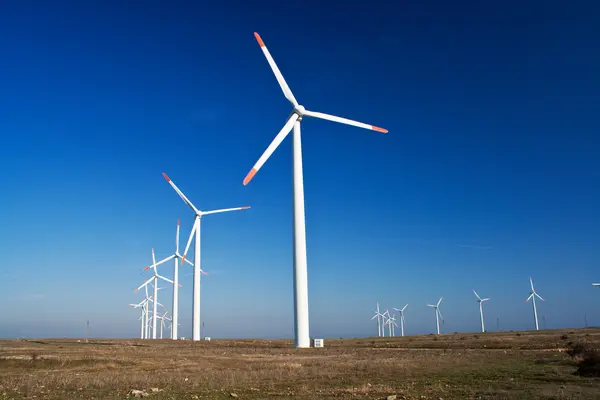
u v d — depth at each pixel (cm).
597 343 5400
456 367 3431
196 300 10825
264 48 7519
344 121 7600
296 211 6988
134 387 2542
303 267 6844
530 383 2492
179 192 11056
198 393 2298
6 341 10156
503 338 8756
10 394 2333
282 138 7050
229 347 7231
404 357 4625
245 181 6372
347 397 2059
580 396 1978
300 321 6688
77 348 6856
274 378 2909
